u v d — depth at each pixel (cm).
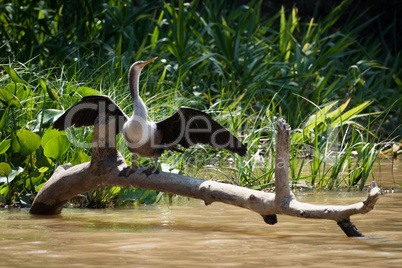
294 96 2141
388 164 1719
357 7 3444
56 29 2309
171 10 2270
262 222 976
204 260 707
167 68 2011
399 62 2895
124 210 1120
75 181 1022
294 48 2447
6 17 2345
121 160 1011
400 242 805
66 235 863
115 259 712
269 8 3450
